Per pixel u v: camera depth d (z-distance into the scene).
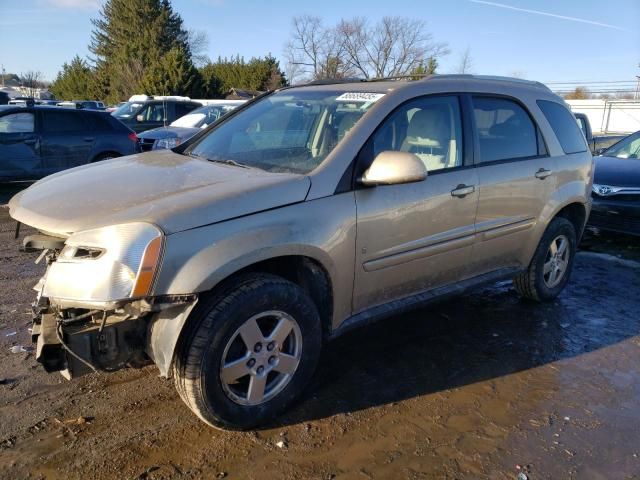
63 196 2.96
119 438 2.84
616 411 3.26
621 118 43.25
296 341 2.99
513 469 2.72
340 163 3.14
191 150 3.99
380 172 3.06
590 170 4.91
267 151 3.52
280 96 4.16
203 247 2.58
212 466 2.66
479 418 3.13
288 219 2.86
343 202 3.09
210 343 2.63
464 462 2.76
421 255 3.54
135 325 2.66
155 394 3.26
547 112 4.58
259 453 2.77
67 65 57.69
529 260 4.53
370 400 3.27
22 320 4.20
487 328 4.33
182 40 60.25
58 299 2.53
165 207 2.61
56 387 3.29
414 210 3.41
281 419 3.05
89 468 2.61
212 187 2.86
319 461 2.73
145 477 2.57
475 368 3.69
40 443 2.77
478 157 3.89
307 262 3.03
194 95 41.72
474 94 3.97
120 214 2.60
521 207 4.20
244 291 2.71
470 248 3.88
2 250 6.07
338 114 3.49
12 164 9.60
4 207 8.59
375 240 3.25
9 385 3.28
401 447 2.86
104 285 2.44
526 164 4.23
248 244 2.69
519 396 3.38
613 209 6.66
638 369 3.78
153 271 2.45
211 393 2.68
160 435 2.88
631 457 2.84
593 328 4.41
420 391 3.38
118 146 10.73
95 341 2.57
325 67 54.53
